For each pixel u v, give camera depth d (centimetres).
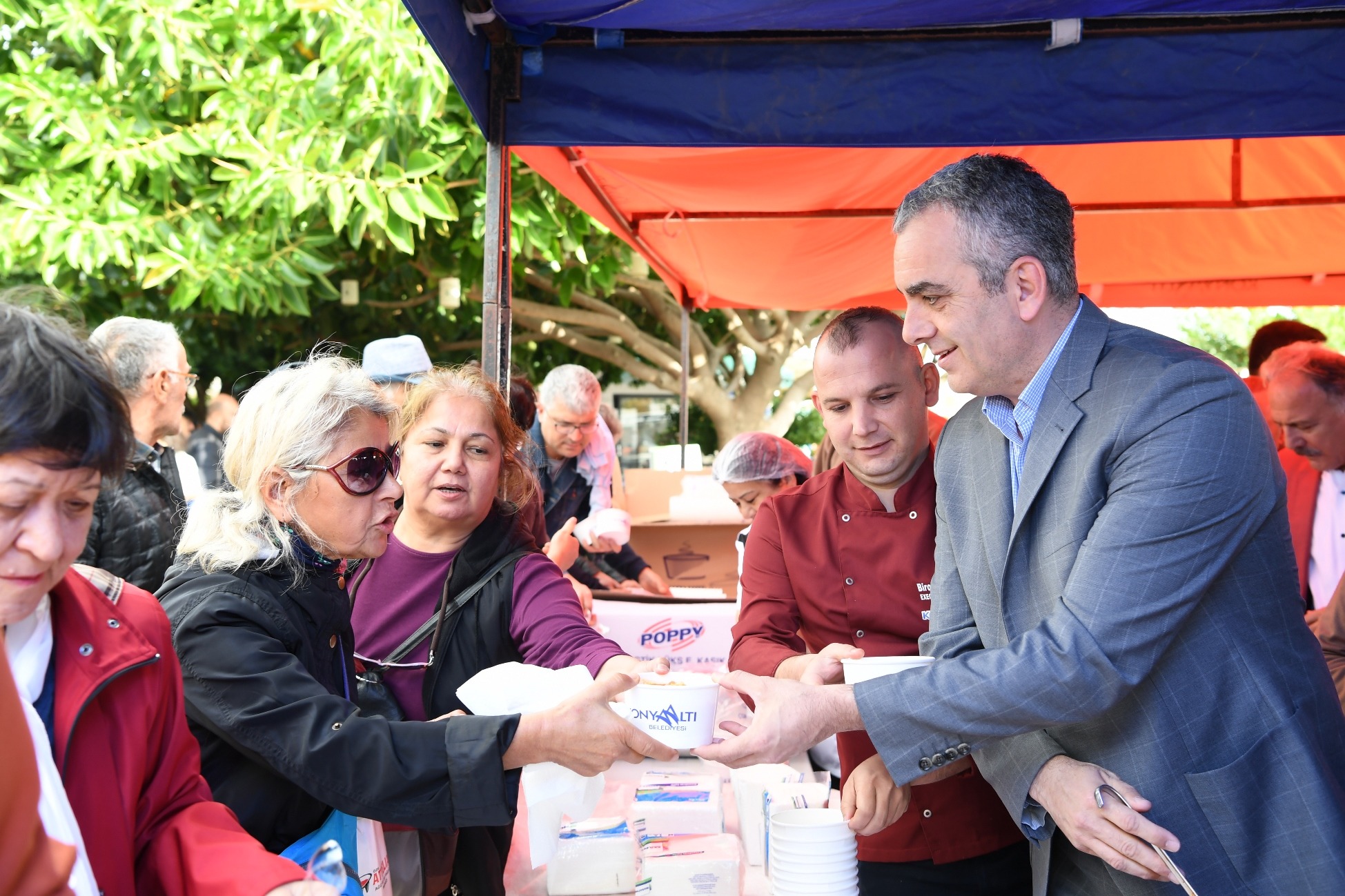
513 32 305
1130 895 164
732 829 219
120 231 656
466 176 699
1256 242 673
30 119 643
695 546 525
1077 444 165
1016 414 175
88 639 123
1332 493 385
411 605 220
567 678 171
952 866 203
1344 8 296
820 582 227
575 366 440
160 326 365
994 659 158
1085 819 156
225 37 655
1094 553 156
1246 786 155
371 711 205
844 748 213
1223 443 155
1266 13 301
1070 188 602
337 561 172
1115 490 159
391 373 292
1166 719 158
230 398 775
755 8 285
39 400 99
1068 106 311
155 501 338
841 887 157
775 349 1105
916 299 172
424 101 589
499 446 225
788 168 488
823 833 157
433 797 150
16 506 101
